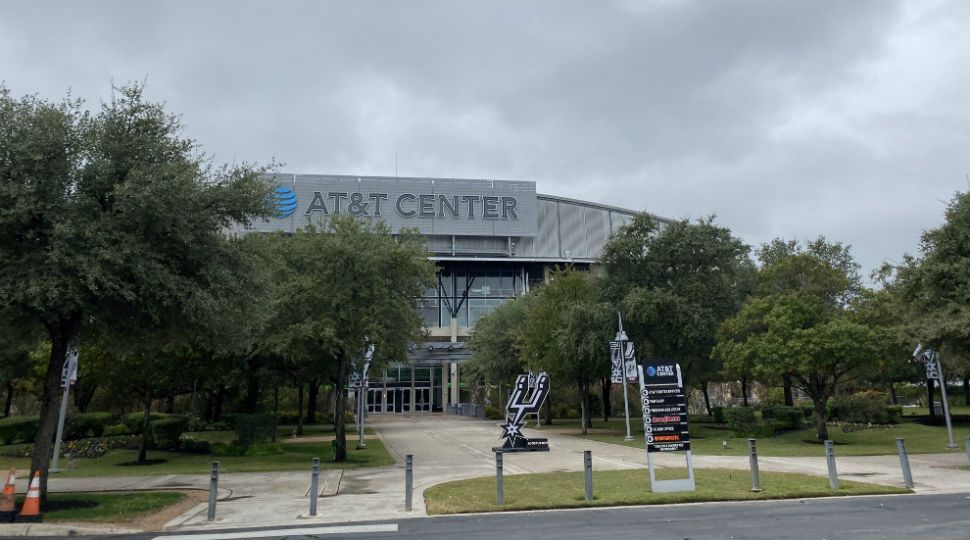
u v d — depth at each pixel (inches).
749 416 1210.6
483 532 392.5
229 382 1218.0
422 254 937.5
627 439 1189.1
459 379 2970.0
